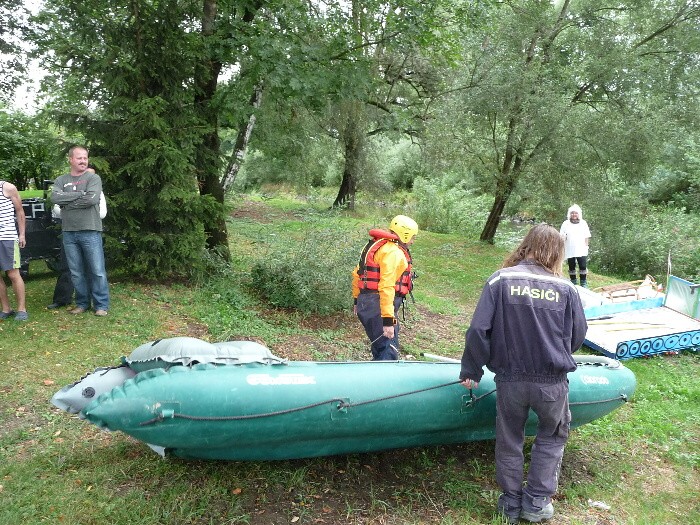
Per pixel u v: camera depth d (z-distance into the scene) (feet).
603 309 25.94
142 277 25.76
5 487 11.27
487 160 50.01
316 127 63.52
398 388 12.41
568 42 45.01
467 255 46.52
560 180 44.57
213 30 26.30
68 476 11.79
